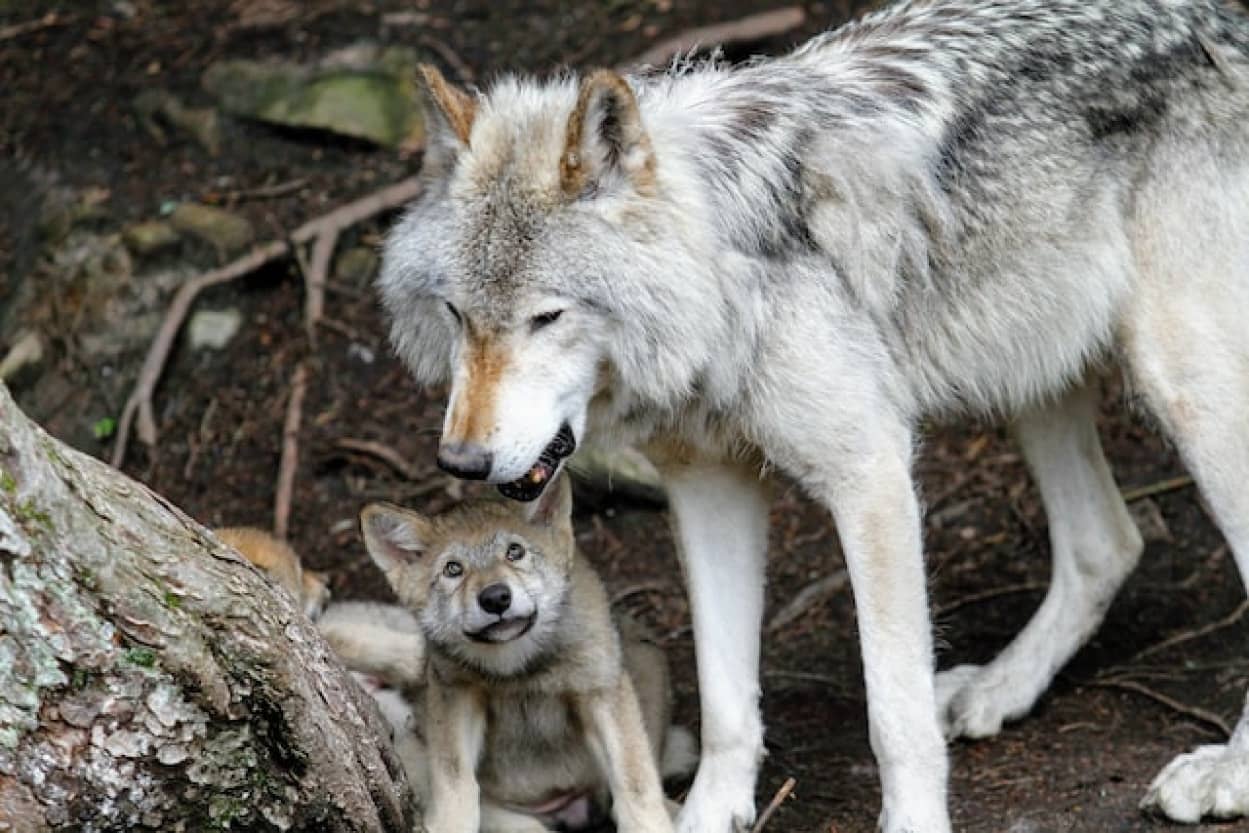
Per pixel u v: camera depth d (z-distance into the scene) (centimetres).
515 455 807
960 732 1080
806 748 1095
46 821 701
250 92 1656
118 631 689
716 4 1714
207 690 711
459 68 1664
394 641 1064
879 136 928
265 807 750
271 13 1738
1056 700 1127
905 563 900
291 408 1444
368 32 1705
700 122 897
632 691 922
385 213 1571
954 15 1002
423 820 891
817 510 1391
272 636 729
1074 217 970
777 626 1270
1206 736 1052
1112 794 972
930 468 1422
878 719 899
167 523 714
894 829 893
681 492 956
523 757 952
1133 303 988
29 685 679
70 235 1558
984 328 972
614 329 841
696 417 908
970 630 1252
